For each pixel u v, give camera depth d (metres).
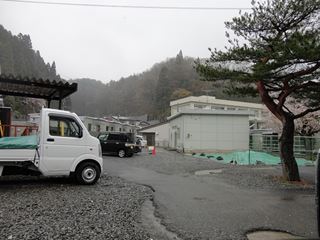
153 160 22.06
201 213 7.45
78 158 10.18
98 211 7.11
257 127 52.34
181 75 82.38
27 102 38.94
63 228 5.82
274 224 6.73
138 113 85.94
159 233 5.89
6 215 6.50
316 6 12.38
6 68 51.78
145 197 9.02
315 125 34.97
